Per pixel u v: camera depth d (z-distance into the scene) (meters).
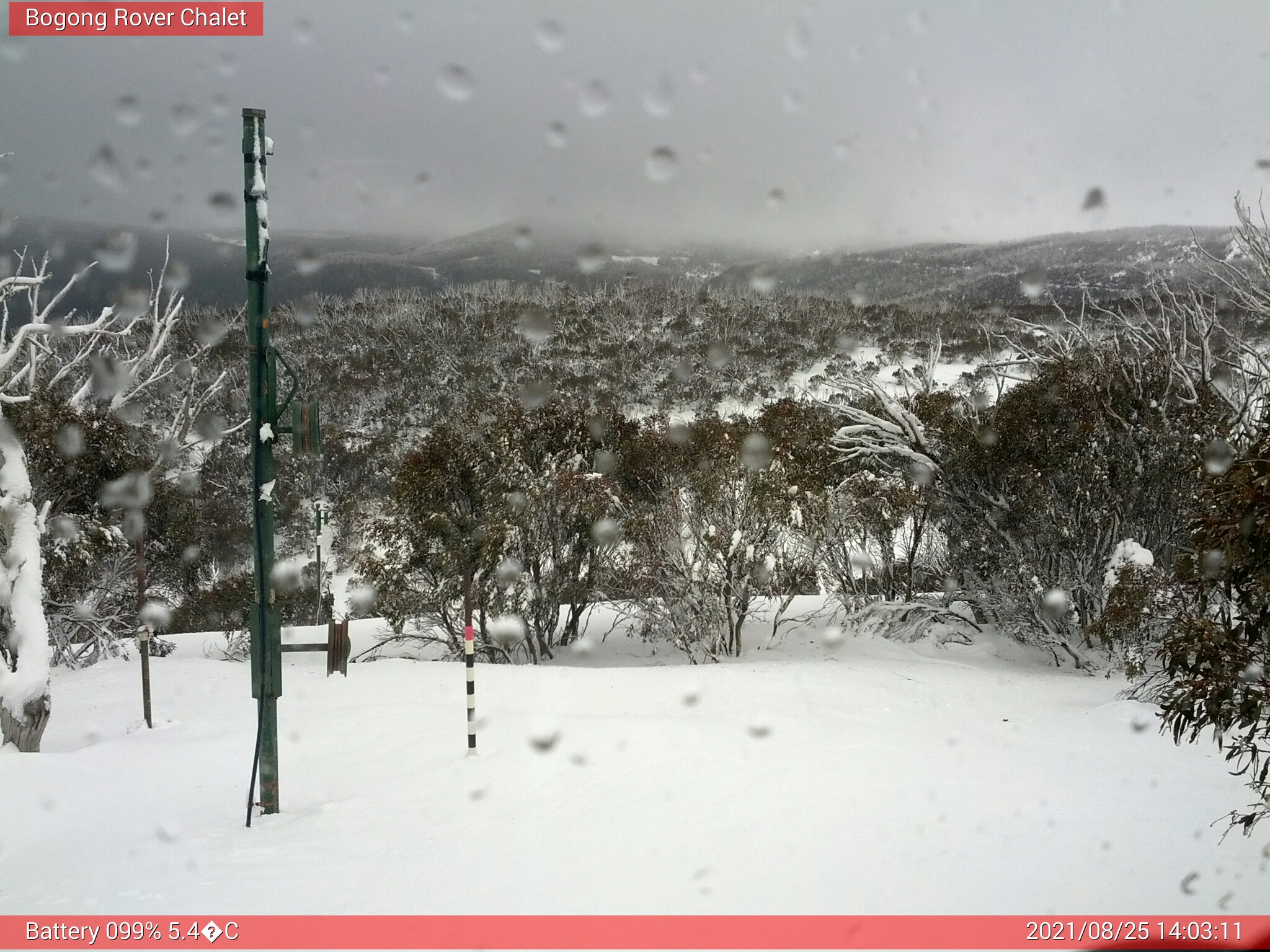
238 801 6.00
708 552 15.26
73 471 15.23
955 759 6.14
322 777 6.45
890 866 3.94
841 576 16.95
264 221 5.54
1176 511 13.27
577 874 4.06
